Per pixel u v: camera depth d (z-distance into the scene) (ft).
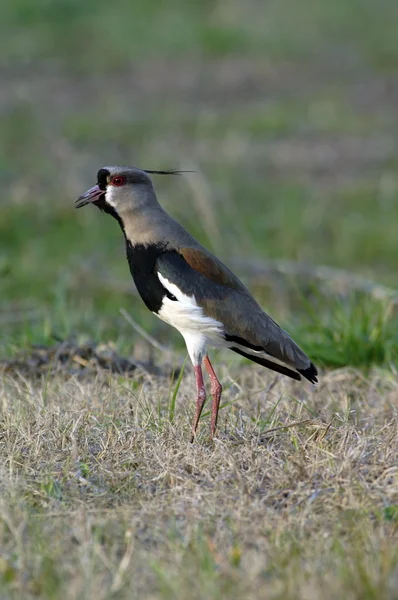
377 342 41.47
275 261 60.49
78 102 90.84
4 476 29.30
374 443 31.04
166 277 33.58
